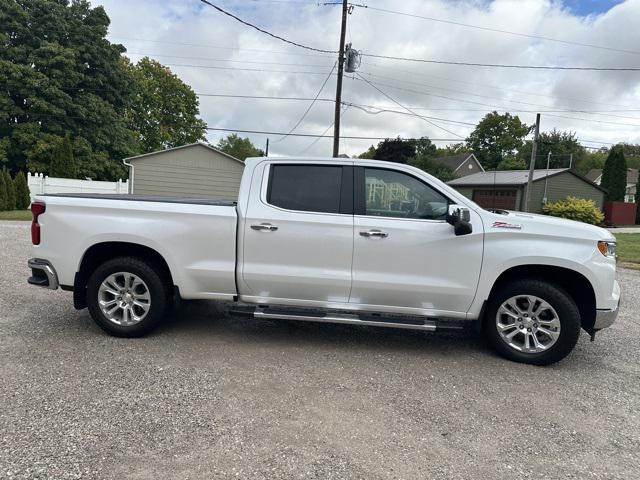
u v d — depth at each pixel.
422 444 2.97
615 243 4.45
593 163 83.06
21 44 32.72
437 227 4.39
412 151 51.00
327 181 4.58
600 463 2.85
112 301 4.69
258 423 3.14
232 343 4.70
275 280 4.54
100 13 35.53
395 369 4.20
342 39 19.89
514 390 3.86
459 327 4.38
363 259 4.44
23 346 4.36
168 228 4.56
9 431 2.90
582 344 5.20
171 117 51.09
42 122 32.91
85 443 2.81
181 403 3.37
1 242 11.11
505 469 2.74
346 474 2.62
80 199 4.67
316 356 4.44
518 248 4.29
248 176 4.67
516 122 65.75
